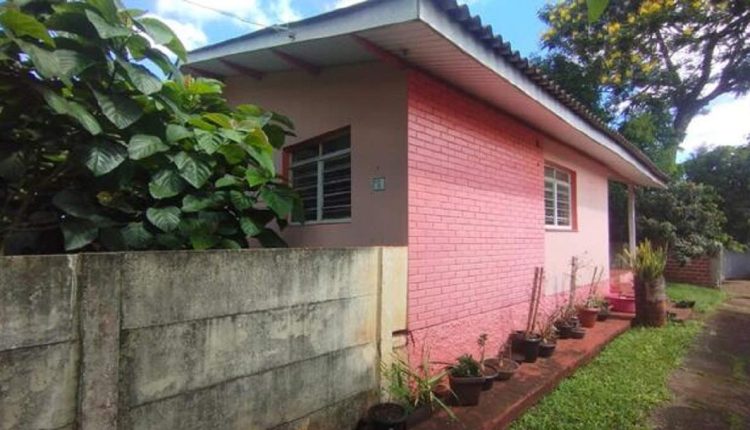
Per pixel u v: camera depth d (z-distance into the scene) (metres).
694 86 16.08
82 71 2.45
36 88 2.29
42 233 2.77
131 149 2.53
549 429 3.69
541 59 15.37
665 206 13.35
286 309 2.75
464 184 4.66
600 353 5.94
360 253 3.35
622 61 14.81
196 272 2.30
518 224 5.70
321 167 4.94
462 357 4.16
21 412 1.72
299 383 2.82
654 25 14.44
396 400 3.54
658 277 7.67
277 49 4.10
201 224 2.97
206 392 2.33
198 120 2.97
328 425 3.03
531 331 5.63
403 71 4.02
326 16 3.52
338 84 4.56
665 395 4.58
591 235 8.57
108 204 2.80
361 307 3.34
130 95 2.74
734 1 13.84
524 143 5.88
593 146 7.05
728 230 17.50
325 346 3.01
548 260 6.82
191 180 2.83
